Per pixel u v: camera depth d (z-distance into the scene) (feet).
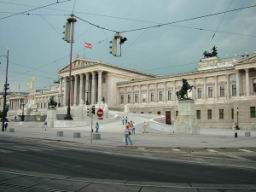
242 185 37.68
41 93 542.57
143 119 259.39
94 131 184.24
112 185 36.78
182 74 358.64
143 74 467.52
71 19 82.89
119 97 425.28
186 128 155.12
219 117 323.16
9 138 123.54
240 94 301.63
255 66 290.56
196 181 40.19
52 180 39.34
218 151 79.30
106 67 409.90
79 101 428.56
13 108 611.47
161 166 53.47
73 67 435.12
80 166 51.78
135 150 81.51
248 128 284.00
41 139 121.08
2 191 33.30
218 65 362.33
